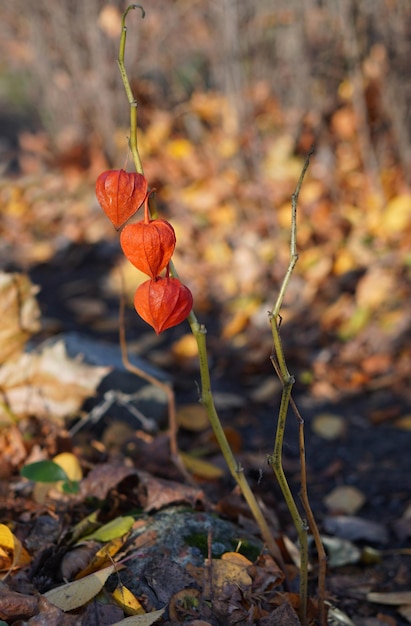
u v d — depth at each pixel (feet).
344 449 7.08
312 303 9.46
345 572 5.73
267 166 11.25
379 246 9.96
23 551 4.89
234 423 7.59
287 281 4.45
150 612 4.52
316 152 11.51
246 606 4.72
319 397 8.05
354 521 6.10
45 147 13.96
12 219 12.16
